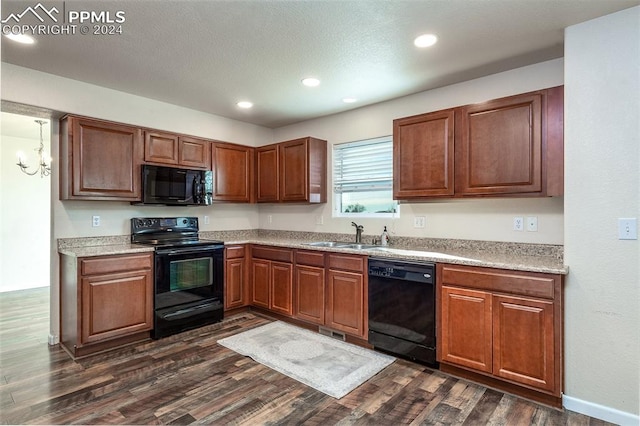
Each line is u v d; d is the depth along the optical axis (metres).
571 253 2.11
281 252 3.72
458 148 2.72
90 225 3.34
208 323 3.65
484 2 1.90
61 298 3.11
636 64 1.94
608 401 1.99
